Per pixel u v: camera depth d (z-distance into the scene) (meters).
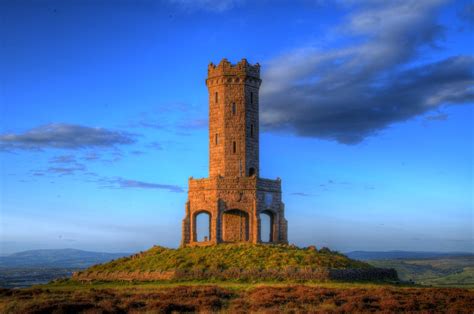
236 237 102.38
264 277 80.56
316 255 88.44
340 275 81.38
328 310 53.16
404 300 59.44
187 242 101.25
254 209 99.94
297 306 55.97
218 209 99.56
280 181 105.75
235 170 103.00
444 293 68.19
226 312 52.06
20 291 72.12
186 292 65.50
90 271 92.69
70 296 65.44
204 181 101.88
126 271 88.56
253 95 106.44
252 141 105.25
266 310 53.06
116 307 54.12
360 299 59.28
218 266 83.69
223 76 104.69
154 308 53.62
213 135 105.06
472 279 166.62
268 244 96.50
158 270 85.38
